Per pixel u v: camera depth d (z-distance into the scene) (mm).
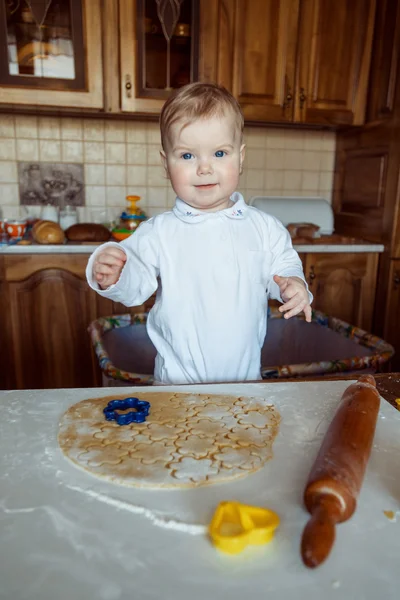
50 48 1845
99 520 412
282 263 970
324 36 2061
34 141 2164
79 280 1904
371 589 348
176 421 574
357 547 387
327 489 388
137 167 2273
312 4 2016
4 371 1930
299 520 414
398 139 2012
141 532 399
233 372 971
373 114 2156
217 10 1923
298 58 2055
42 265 1865
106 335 1285
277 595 341
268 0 1963
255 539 383
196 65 1958
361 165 2275
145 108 1949
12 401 630
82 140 2203
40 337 1927
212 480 463
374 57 2133
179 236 939
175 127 821
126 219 2090
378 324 2191
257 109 2051
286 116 2094
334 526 365
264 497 443
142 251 945
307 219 2354
